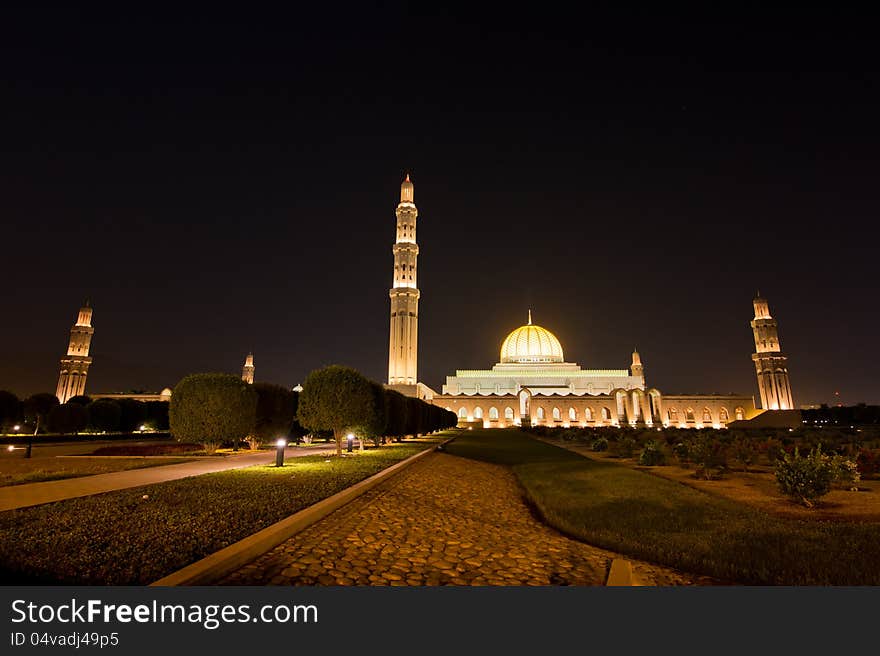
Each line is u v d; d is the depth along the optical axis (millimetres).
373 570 9234
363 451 34281
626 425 119500
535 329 149250
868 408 110688
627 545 11625
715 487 19812
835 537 11344
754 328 137375
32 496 13891
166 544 8969
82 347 119875
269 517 11500
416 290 121562
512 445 49219
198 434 27812
